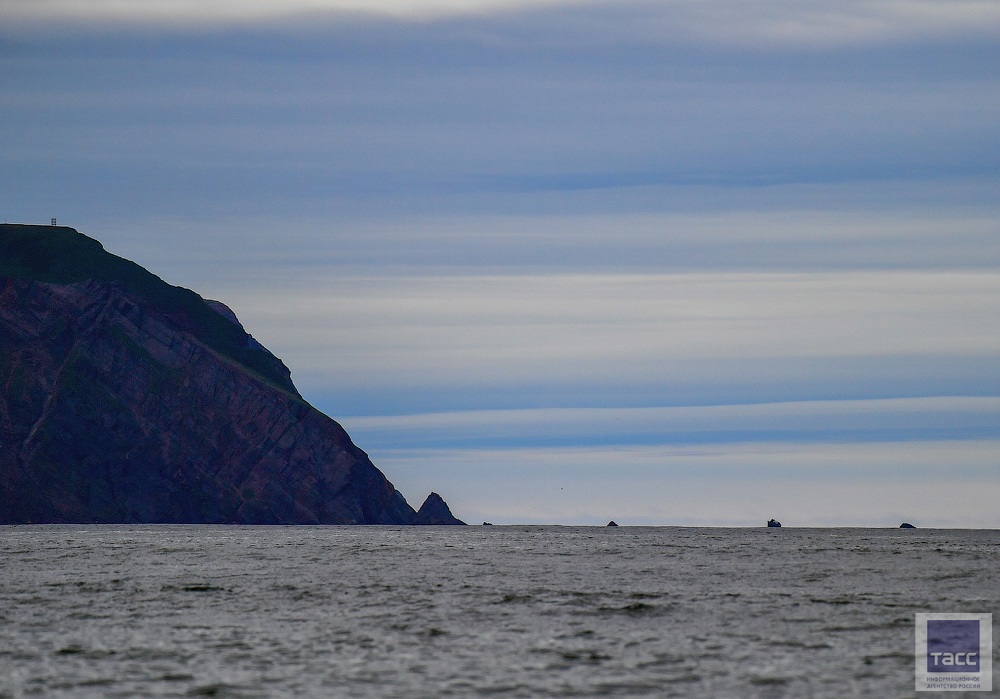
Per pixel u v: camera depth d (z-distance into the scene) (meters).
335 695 115.81
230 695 115.75
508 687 119.38
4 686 119.81
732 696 115.50
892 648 141.38
